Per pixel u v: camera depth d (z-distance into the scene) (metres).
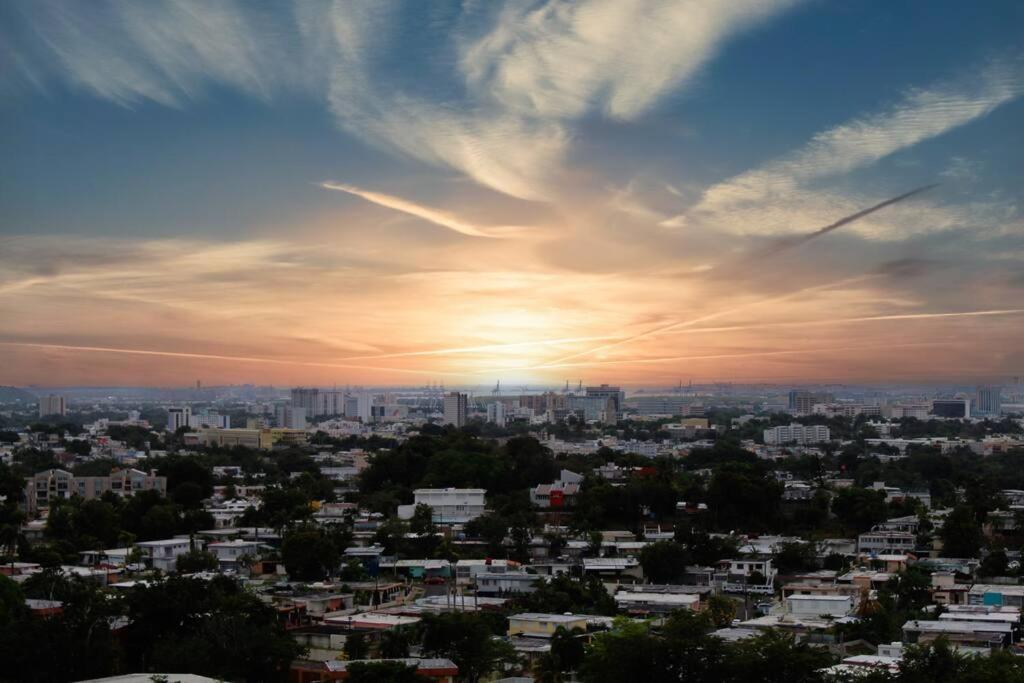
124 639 198.88
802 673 172.50
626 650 177.00
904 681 171.75
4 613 191.62
